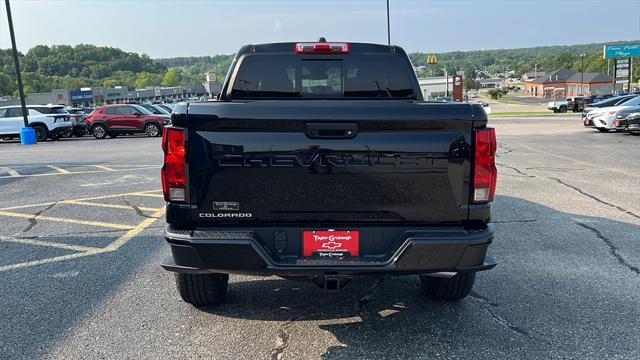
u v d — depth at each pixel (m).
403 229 3.27
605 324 3.81
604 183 9.72
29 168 12.86
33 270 5.10
